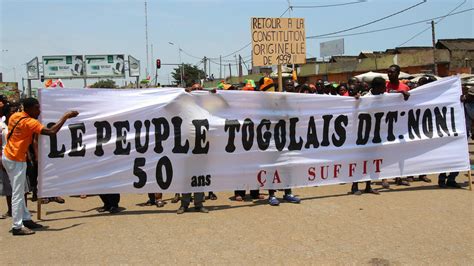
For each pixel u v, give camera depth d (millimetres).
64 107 6746
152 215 6871
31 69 42188
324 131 7801
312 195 8000
